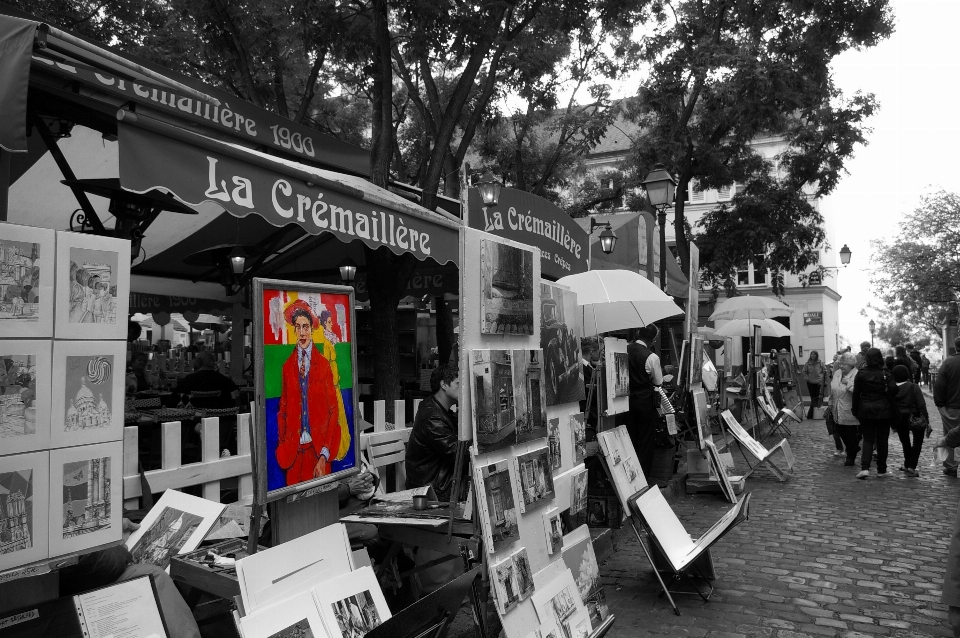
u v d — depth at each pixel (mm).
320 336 3396
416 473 5023
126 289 2572
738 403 16422
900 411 10812
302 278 9609
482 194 7219
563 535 4445
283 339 3146
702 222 22984
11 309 2221
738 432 10703
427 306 16578
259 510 2982
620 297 7262
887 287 40562
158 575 2904
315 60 11789
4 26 2939
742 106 17078
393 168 14875
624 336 14094
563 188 20656
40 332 2295
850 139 20531
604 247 10359
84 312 2430
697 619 4945
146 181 3523
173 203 5035
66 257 2379
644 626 4828
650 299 7328
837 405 12047
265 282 3057
